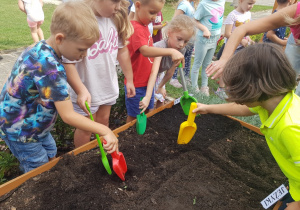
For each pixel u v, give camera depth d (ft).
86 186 5.52
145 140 7.29
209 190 5.76
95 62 6.87
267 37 13.41
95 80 7.07
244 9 13.12
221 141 7.54
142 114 7.70
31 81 4.91
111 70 7.42
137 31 7.68
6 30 22.66
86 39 4.77
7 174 6.89
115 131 7.40
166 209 5.18
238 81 4.11
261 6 43.55
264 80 3.95
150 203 5.28
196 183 5.92
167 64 9.12
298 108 4.25
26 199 5.10
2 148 7.89
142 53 7.66
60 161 6.02
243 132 8.06
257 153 7.20
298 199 4.77
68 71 6.11
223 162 6.67
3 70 14.48
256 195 5.76
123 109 10.42
